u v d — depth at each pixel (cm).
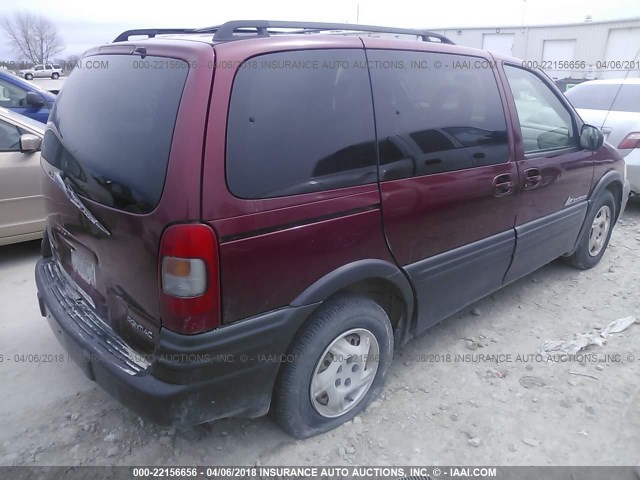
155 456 238
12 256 471
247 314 204
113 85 226
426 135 259
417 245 262
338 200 221
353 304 241
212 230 187
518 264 344
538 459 240
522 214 329
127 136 205
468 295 311
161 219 186
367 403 270
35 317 360
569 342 333
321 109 219
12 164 430
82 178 221
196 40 214
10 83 730
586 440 251
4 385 285
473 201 286
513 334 345
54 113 269
